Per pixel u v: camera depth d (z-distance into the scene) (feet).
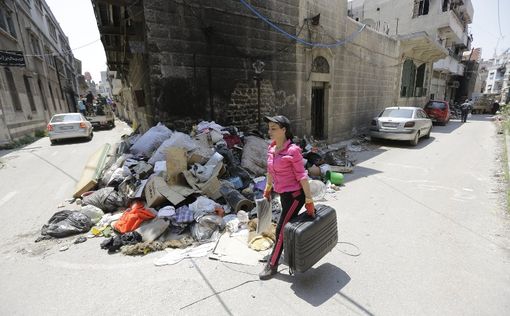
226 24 22.38
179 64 20.17
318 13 30.32
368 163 26.27
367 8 85.30
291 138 8.81
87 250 11.27
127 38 24.49
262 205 9.96
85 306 8.20
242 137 22.70
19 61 37.91
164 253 10.90
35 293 8.82
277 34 26.43
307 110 31.58
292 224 8.48
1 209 15.74
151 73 19.08
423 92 68.28
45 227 12.67
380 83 47.44
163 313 7.85
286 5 26.86
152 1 18.35
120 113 91.81
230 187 15.51
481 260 10.18
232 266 10.02
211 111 22.48
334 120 36.68
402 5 77.82
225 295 8.54
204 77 21.68
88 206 13.94
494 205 15.37
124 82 46.19
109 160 19.20
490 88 204.85
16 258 10.82
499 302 8.05
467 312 7.70
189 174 14.98
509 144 32.30
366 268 9.78
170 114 20.30
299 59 29.19
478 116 88.02
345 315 7.66
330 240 9.41
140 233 11.73
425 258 10.35
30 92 51.78
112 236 12.27
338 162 24.04
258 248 11.04
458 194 17.29
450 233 12.26
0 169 25.14
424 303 8.06
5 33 43.06
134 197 14.30
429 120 39.50
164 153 16.67
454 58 97.91
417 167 24.43
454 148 33.19
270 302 8.20
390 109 37.50
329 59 33.65
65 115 41.39
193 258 10.53
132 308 8.07
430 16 73.82
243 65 24.11
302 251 8.34
